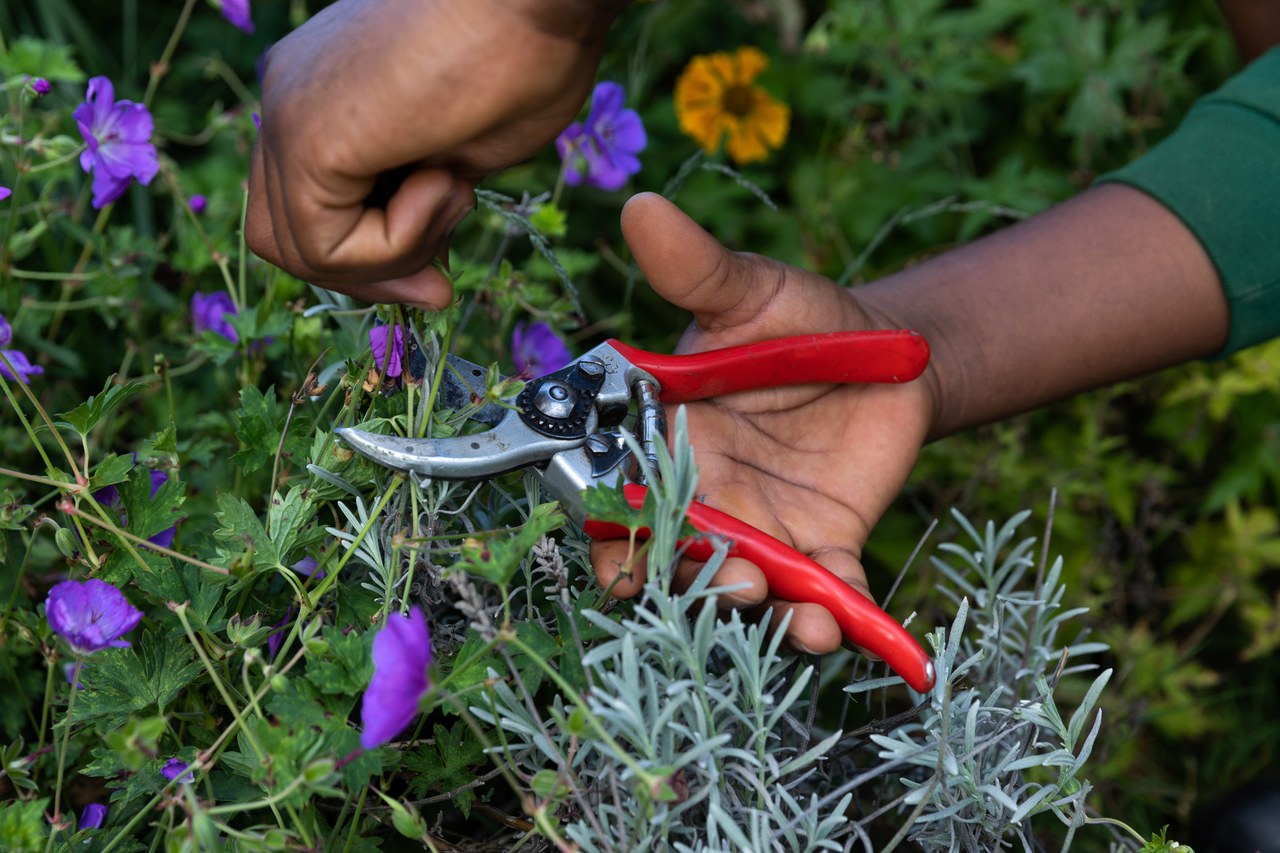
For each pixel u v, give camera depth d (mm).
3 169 1809
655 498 961
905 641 1003
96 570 1103
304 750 922
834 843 994
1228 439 2330
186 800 915
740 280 1224
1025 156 2648
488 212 1840
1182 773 1964
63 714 1203
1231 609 2219
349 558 1140
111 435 1638
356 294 982
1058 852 1688
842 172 2500
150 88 1811
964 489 2102
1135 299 1472
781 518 1231
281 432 1209
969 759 1073
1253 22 1742
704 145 2408
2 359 1122
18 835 982
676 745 1050
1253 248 1461
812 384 1312
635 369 1193
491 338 1693
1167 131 2643
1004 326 1450
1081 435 2191
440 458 1061
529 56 816
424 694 869
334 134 838
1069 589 2098
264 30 2586
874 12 2512
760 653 1160
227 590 1163
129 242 1676
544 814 911
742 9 2766
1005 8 2568
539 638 1034
